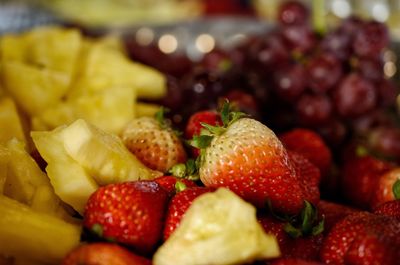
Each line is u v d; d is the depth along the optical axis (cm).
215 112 36
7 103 39
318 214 32
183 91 44
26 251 29
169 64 51
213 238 27
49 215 30
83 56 45
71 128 31
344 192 42
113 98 40
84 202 30
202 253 27
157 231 29
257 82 46
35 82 42
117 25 66
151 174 32
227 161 30
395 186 34
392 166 41
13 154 32
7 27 61
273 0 82
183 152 34
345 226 29
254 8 86
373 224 29
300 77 45
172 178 31
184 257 27
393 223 29
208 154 30
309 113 45
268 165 30
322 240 30
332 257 29
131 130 35
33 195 31
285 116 45
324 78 45
